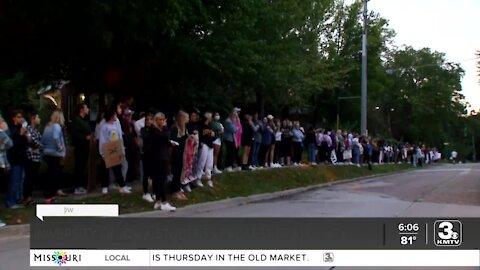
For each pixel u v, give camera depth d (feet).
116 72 55.83
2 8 41.88
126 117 45.44
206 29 53.52
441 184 70.23
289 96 107.34
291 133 71.41
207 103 60.44
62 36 46.26
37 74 56.80
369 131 204.03
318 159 84.07
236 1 50.39
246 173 57.57
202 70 54.95
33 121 39.34
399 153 152.87
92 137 43.62
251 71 55.77
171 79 57.16
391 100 250.98
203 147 47.60
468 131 355.97
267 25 63.05
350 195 55.21
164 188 39.52
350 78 162.50
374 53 171.63
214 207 44.21
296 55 88.89
